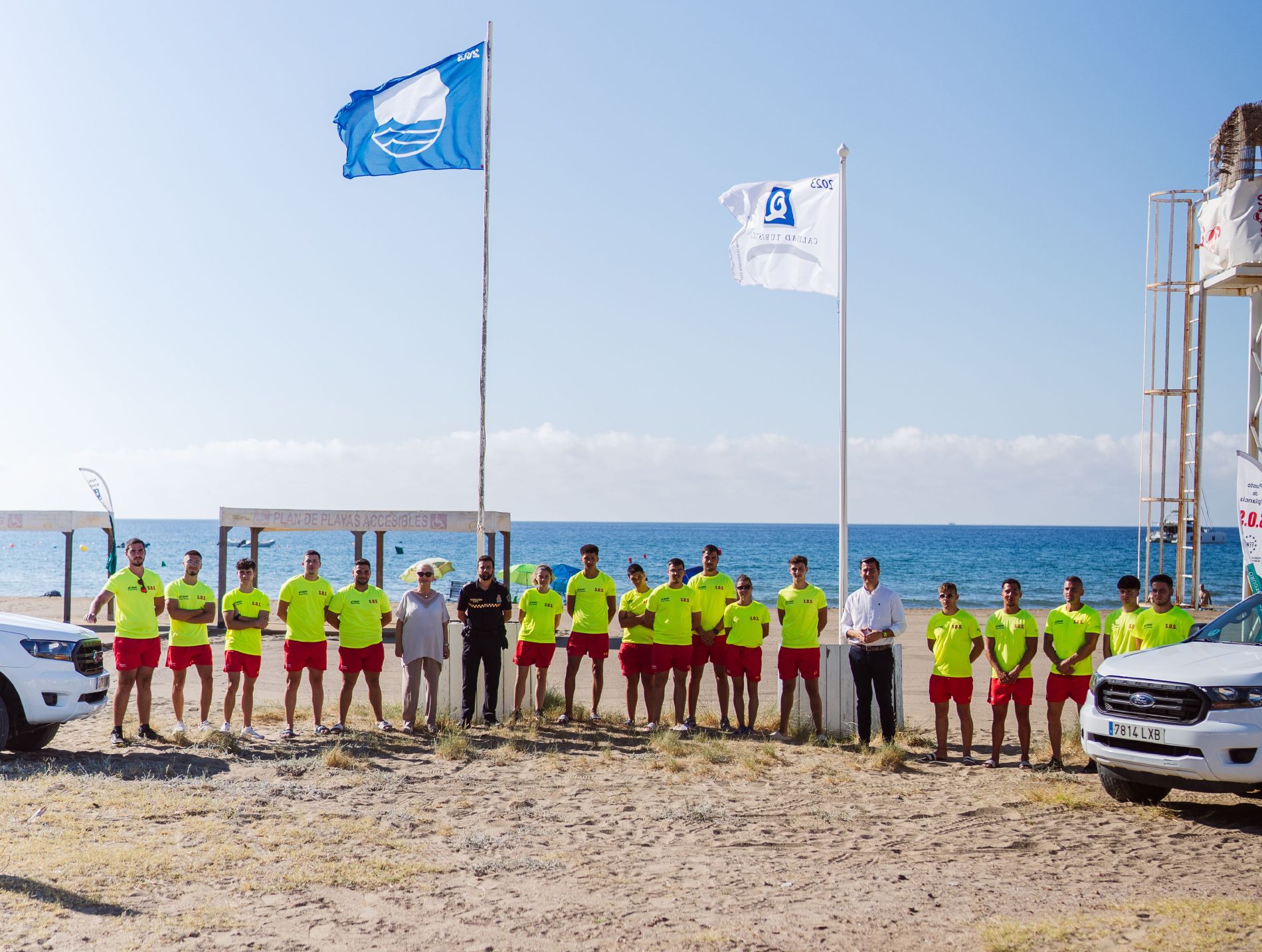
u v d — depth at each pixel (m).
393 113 15.07
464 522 26.06
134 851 6.76
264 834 7.44
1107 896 6.23
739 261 14.57
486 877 6.60
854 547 116.25
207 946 5.18
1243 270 22.11
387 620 12.32
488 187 14.51
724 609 12.59
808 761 10.73
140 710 11.16
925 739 11.84
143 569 11.12
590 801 8.88
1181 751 7.99
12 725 9.86
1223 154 23.89
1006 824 8.16
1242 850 7.37
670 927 5.62
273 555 86.31
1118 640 10.34
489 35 14.65
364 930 5.51
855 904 6.07
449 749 10.66
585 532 191.62
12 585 63.75
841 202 13.88
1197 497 31.30
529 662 12.80
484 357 14.34
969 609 43.66
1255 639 9.14
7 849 6.68
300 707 13.80
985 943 5.28
